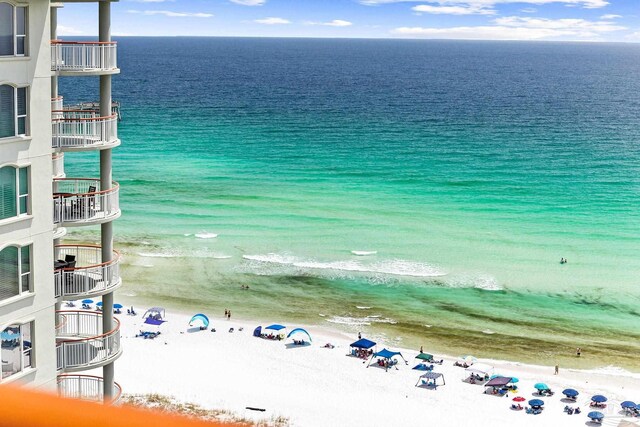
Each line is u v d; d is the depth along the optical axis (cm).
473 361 4909
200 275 6619
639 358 5138
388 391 4541
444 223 8669
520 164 12962
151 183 10456
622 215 9338
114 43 2631
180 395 4300
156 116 18250
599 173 12238
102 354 2756
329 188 10506
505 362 5022
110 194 2686
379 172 11825
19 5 2211
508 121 19012
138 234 7800
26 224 2314
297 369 4816
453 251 7550
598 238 8206
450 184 11006
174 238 7700
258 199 9612
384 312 5891
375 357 5038
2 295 2269
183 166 11875
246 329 5472
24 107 2280
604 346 5347
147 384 4434
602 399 4362
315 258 7175
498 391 4556
